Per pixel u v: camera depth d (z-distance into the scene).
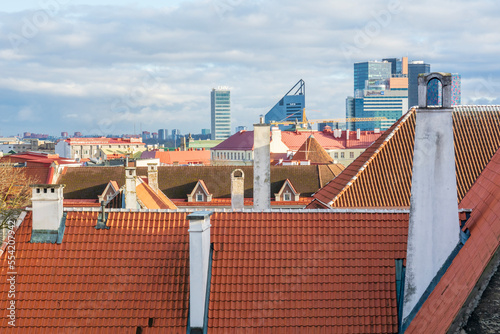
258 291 31.06
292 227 33.19
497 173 31.89
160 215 33.91
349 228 33.09
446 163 29.28
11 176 90.50
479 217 29.23
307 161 157.88
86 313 30.83
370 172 62.50
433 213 29.44
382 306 30.61
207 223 31.16
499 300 21.84
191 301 29.97
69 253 32.81
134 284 31.52
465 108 66.00
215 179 122.75
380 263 31.89
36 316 30.95
